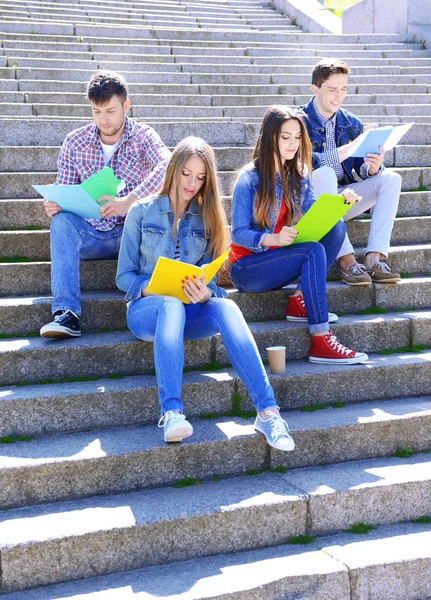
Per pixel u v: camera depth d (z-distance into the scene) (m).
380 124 6.68
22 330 3.70
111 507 2.82
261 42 9.50
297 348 3.82
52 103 6.45
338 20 11.43
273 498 2.89
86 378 3.45
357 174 4.48
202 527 2.77
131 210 3.40
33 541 2.57
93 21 9.64
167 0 11.44
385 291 4.28
